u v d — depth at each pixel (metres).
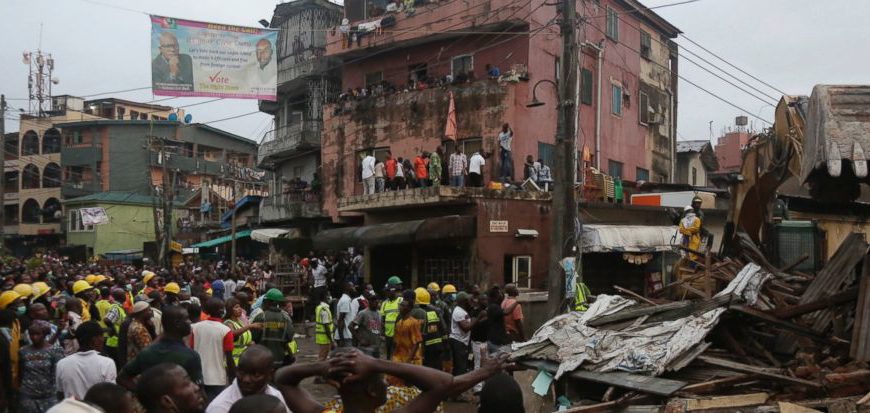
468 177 23.36
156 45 16.67
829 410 6.44
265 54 17.62
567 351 8.56
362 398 3.10
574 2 13.50
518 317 12.25
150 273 16.97
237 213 40.69
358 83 30.25
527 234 20.78
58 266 27.50
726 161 44.56
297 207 30.84
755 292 8.75
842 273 8.84
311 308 22.19
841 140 6.65
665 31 34.25
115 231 47.94
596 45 28.08
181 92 16.88
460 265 20.81
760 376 7.18
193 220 48.34
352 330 11.80
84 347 6.49
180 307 6.22
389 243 20.98
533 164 22.83
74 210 48.81
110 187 49.25
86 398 3.61
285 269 25.31
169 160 50.72
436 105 25.89
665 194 25.00
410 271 22.94
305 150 33.31
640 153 31.77
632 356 7.90
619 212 22.20
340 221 27.52
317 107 32.44
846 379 6.76
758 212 11.77
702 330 7.96
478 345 11.78
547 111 25.59
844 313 8.25
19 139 53.31
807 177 7.30
